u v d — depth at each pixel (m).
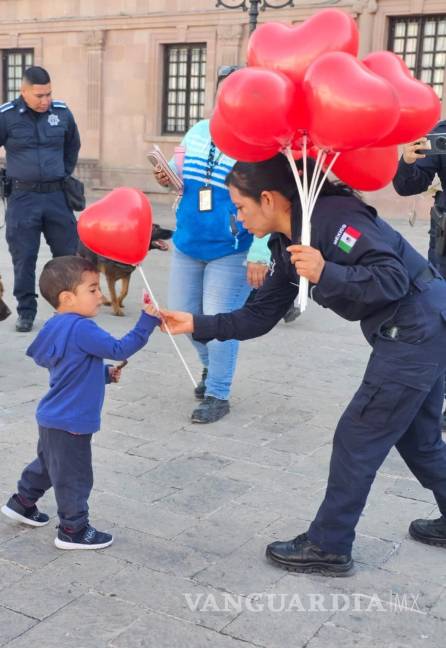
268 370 5.68
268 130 2.44
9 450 4.06
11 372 5.43
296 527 3.33
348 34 2.53
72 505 3.02
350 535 2.91
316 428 4.54
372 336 2.80
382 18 17.72
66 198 6.64
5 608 2.68
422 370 2.73
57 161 6.55
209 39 19.78
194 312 4.74
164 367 5.64
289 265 2.88
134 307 7.68
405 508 3.54
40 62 22.41
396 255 2.60
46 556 3.03
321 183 2.56
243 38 19.34
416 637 2.58
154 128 21.05
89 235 2.99
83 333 2.91
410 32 17.84
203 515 3.42
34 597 2.75
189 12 19.89
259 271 4.24
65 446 2.97
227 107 2.45
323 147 2.48
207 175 4.38
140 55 20.92
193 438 4.33
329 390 5.26
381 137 2.42
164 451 4.13
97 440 4.25
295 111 2.46
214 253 4.45
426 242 12.62
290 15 18.31
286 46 2.55
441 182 4.41
